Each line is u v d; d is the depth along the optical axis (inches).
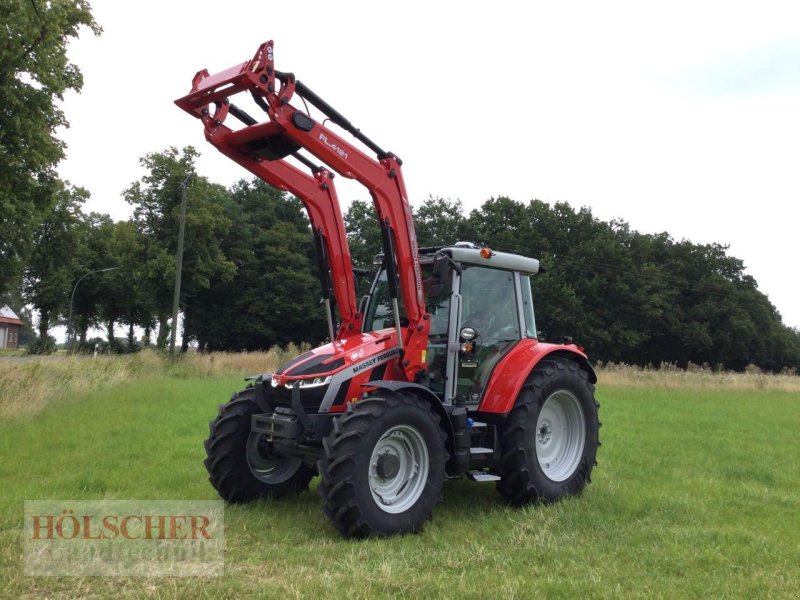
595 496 235.9
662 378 889.5
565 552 171.8
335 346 218.2
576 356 255.6
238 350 1831.9
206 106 202.7
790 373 1323.8
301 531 187.3
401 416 187.3
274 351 943.0
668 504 224.8
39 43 495.5
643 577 154.6
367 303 246.7
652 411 556.1
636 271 1861.5
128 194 1485.0
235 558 162.6
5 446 307.6
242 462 217.6
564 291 1673.2
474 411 226.1
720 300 2038.6
